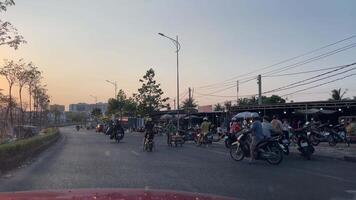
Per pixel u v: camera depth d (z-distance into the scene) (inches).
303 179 588.1
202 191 484.7
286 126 952.3
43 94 2637.8
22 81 1791.3
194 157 925.2
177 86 2175.2
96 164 780.0
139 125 3284.9
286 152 930.7
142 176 612.1
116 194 116.2
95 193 117.4
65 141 1750.7
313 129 1228.5
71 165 766.5
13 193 119.6
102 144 1481.3
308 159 868.6
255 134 784.3
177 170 684.1
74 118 7096.5
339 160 858.8
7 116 1566.2
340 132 1259.2
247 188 509.7
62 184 541.6
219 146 1336.1
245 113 1627.7
